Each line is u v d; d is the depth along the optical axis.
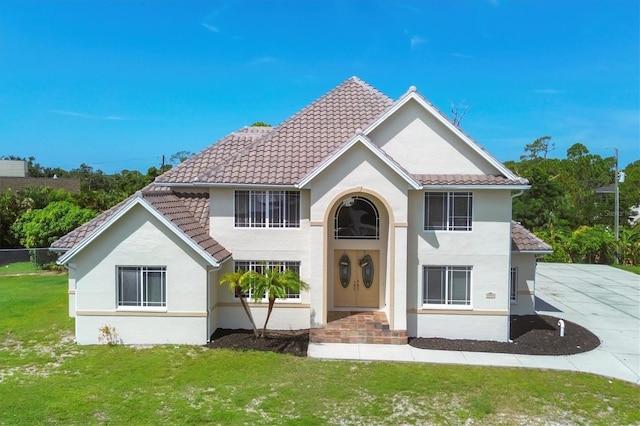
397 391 15.60
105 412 13.70
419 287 21.25
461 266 21.27
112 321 20.05
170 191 24.14
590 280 36.72
